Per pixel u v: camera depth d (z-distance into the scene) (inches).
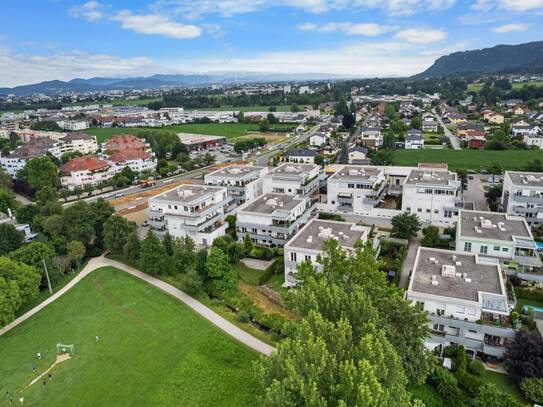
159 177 7022.6
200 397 2100.1
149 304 2997.0
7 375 2364.7
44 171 6176.2
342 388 1418.6
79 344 2603.3
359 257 2336.4
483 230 2960.1
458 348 2176.4
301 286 2348.7
